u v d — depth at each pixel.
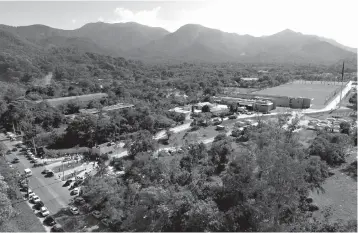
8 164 69.25
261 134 70.56
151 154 72.88
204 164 68.50
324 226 42.59
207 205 45.94
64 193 57.75
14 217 48.03
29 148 86.25
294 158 54.94
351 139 83.88
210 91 190.00
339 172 67.81
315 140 79.38
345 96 182.38
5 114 107.50
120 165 70.38
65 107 131.38
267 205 46.50
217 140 86.44
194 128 109.25
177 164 62.78
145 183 54.97
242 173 53.66
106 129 91.94
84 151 82.69
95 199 50.19
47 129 103.44
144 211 45.66
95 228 46.00
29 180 63.59
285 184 47.72
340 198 55.47
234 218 47.03
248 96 174.75
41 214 49.72
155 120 105.00
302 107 152.88
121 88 173.38
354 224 43.00
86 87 192.38
